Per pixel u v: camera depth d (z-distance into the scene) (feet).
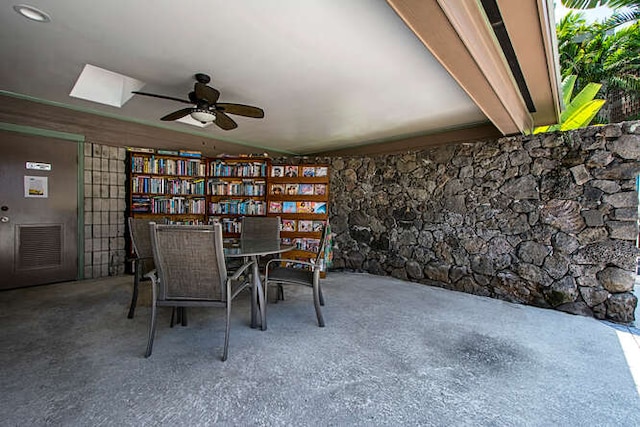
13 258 11.39
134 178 13.87
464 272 12.45
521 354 7.04
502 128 10.34
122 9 6.02
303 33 6.74
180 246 6.27
